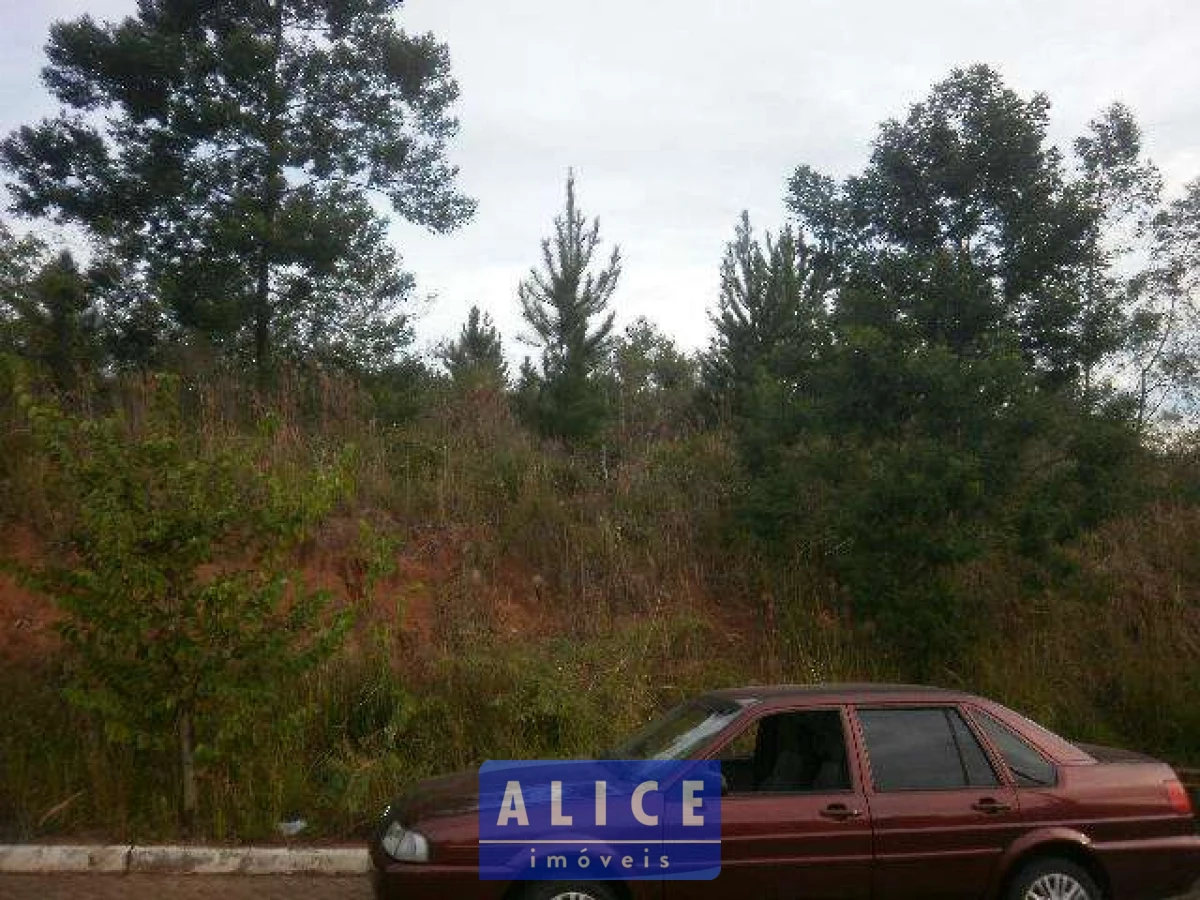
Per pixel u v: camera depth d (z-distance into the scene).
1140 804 6.41
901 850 6.05
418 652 10.31
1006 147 13.59
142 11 20.06
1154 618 11.66
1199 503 13.47
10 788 8.36
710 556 12.99
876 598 10.91
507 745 9.25
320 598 8.56
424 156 21.53
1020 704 10.71
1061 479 10.88
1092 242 13.77
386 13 21.45
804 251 15.68
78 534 8.27
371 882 6.21
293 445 12.98
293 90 20.50
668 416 17.23
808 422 11.93
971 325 12.29
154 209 19.50
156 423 8.54
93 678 8.12
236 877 7.77
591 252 21.95
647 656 10.84
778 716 6.34
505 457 14.12
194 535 8.13
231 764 8.62
